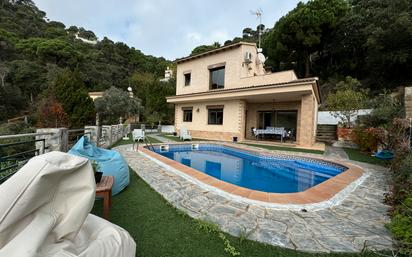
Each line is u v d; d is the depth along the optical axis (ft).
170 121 84.17
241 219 9.48
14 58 96.48
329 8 73.41
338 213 10.35
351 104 39.99
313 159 24.97
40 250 3.36
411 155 13.96
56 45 107.04
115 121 66.03
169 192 12.70
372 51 61.16
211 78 50.44
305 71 88.74
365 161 23.34
